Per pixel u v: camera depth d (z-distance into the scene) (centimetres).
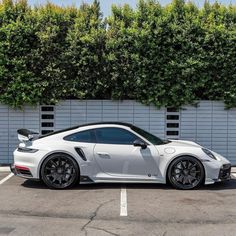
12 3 1289
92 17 1290
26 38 1262
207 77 1286
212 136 1330
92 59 1269
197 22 1269
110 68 1280
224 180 999
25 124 1321
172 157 963
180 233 652
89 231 660
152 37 1262
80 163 964
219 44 1270
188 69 1259
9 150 1323
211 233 653
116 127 995
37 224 695
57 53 1277
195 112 1325
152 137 1030
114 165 970
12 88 1270
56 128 1323
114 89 1298
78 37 1270
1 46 1251
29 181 1055
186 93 1287
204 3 1311
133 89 1300
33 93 1277
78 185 1006
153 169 972
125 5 1307
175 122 1327
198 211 778
